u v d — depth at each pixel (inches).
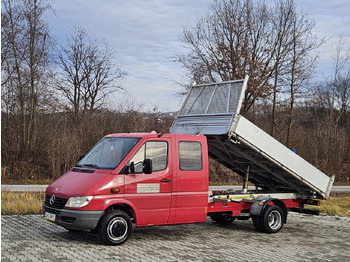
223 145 418.6
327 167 1408.7
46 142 1127.0
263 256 309.4
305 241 375.6
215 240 360.5
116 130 1117.7
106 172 319.3
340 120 1841.8
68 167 1012.5
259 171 458.0
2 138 1095.0
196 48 1387.8
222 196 397.7
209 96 413.1
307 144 1439.5
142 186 327.6
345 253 333.4
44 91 1188.5
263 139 394.0
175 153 349.7
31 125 1138.7
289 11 1302.9
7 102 1138.0
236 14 1338.6
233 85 389.7
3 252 275.7
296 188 451.8
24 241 311.6
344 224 481.1
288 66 1310.3
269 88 1296.8
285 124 1478.8
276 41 1312.7
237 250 325.1
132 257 281.3
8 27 1036.5
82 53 1387.8
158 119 1147.9
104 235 309.3
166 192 339.9
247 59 1299.2
